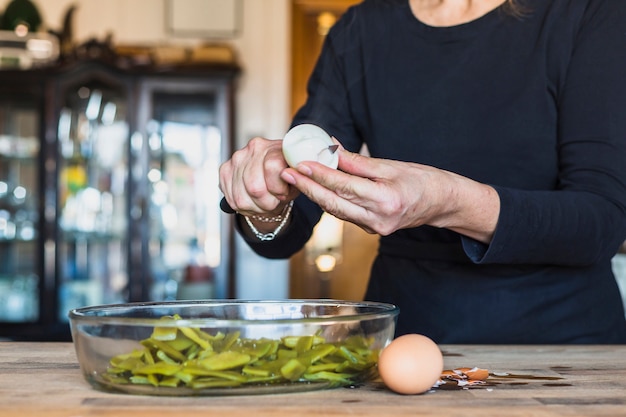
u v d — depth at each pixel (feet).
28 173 13.01
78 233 13.02
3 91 12.77
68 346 3.84
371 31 4.76
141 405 2.53
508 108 4.33
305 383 2.72
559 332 4.27
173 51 13.08
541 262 3.75
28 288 12.98
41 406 2.52
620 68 4.03
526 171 4.33
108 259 13.10
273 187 3.38
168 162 13.01
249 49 13.99
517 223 3.46
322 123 4.94
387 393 2.75
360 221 3.09
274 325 2.71
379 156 4.74
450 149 4.47
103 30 13.98
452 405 2.57
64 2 13.96
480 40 4.42
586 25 4.16
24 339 12.88
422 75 4.55
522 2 4.36
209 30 13.93
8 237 12.96
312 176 2.98
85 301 13.05
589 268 4.34
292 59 13.96
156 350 2.67
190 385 2.62
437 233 4.42
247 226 4.27
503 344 4.29
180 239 13.12
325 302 3.29
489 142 4.38
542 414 2.45
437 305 4.39
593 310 4.30
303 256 13.89
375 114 4.70
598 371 3.22
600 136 4.00
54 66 12.67
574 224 3.60
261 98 13.99
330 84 4.95
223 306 3.27
